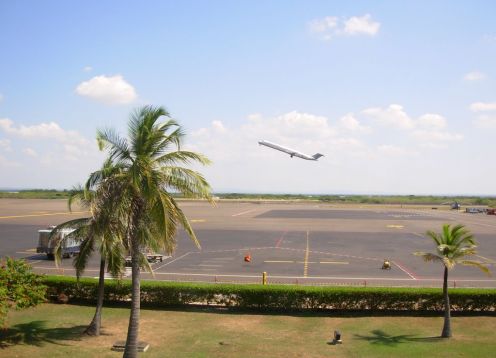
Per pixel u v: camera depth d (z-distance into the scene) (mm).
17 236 67938
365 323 28328
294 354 22688
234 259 52094
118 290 31984
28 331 25578
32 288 24484
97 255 53625
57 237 49469
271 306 31000
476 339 25297
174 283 32344
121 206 20578
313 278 41812
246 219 107875
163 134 20812
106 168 21594
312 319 29156
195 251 58156
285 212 137500
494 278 42625
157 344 23984
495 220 111688
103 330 26281
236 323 28062
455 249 26219
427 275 43844
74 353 22359
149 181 19391
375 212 142500
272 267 47219
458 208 166125
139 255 21422
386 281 40875
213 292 31391
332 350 23312
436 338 25406
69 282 32531
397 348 23656
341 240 69812
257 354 22641
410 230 85125
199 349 23297
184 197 20906
